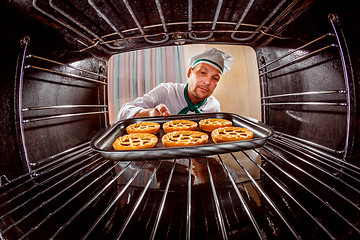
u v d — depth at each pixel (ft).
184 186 2.54
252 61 9.80
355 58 2.24
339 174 2.41
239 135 3.56
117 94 11.16
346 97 2.37
